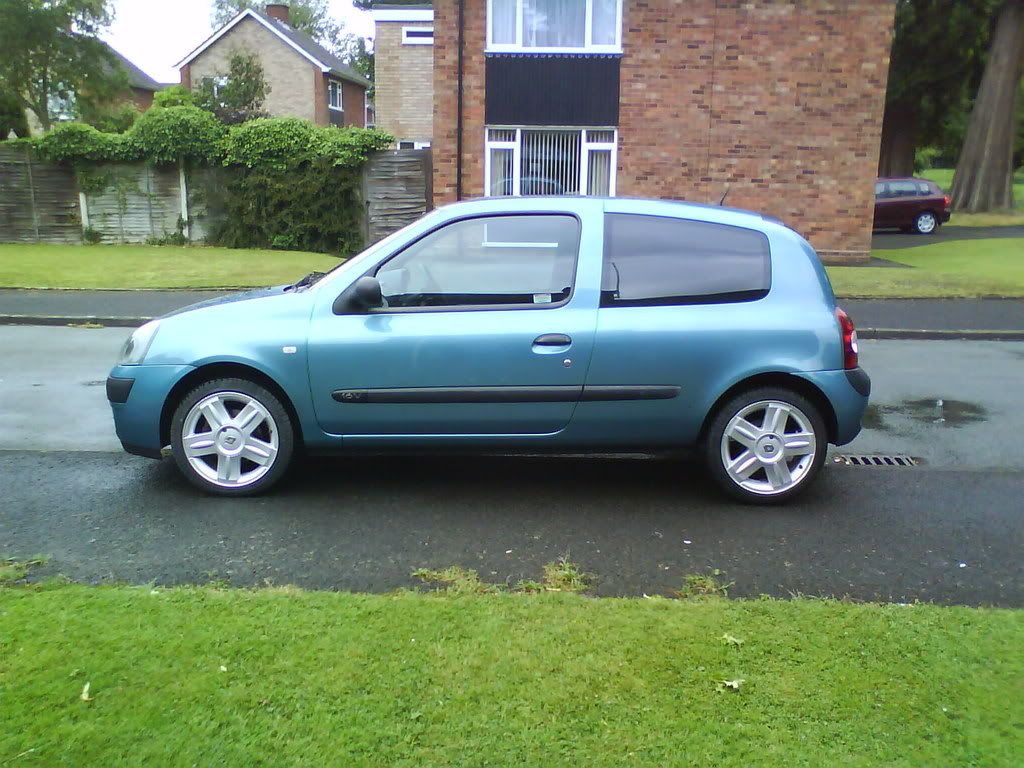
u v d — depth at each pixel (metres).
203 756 2.65
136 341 5.27
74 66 41.91
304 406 5.15
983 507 5.31
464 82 18.73
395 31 33.44
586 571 4.25
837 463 6.30
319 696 2.97
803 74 18.47
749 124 18.67
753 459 5.25
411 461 6.14
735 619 3.61
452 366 5.08
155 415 5.20
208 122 21.97
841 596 3.99
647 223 5.24
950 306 14.34
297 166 21.47
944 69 37.78
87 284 15.61
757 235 5.28
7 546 4.44
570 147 19.00
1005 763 2.68
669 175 18.91
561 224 5.19
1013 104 36.22
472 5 18.47
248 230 22.11
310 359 5.09
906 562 4.42
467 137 18.94
